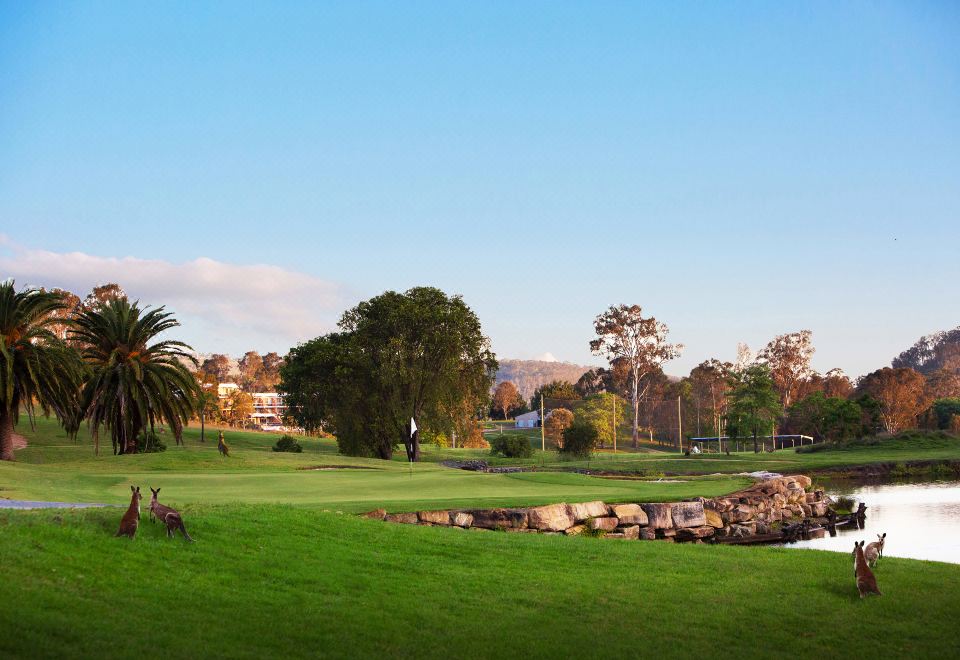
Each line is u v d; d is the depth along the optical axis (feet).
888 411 479.41
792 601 52.70
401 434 252.01
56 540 44.96
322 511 67.31
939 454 300.40
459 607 46.06
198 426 411.34
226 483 118.52
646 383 508.12
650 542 72.49
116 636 34.94
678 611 48.83
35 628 34.01
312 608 42.75
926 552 103.45
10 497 78.74
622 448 434.71
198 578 44.45
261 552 51.29
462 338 249.55
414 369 246.88
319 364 256.52
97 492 96.84
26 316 168.86
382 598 46.11
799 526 119.44
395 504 92.02
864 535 120.57
